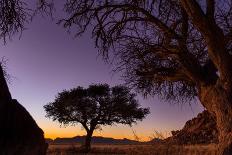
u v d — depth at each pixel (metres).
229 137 15.34
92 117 49.25
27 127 5.06
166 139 20.27
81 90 49.84
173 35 17.02
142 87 18.92
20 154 4.77
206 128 45.09
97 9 16.66
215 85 16.16
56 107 49.75
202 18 14.95
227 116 15.68
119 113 49.62
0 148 4.57
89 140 49.22
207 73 17.02
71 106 49.34
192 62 17.05
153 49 17.38
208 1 15.16
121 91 50.00
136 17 17.17
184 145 20.84
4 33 12.52
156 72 18.12
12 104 5.07
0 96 4.87
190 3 14.94
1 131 4.71
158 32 17.78
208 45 15.35
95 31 17.12
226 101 15.69
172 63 18.22
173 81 18.58
